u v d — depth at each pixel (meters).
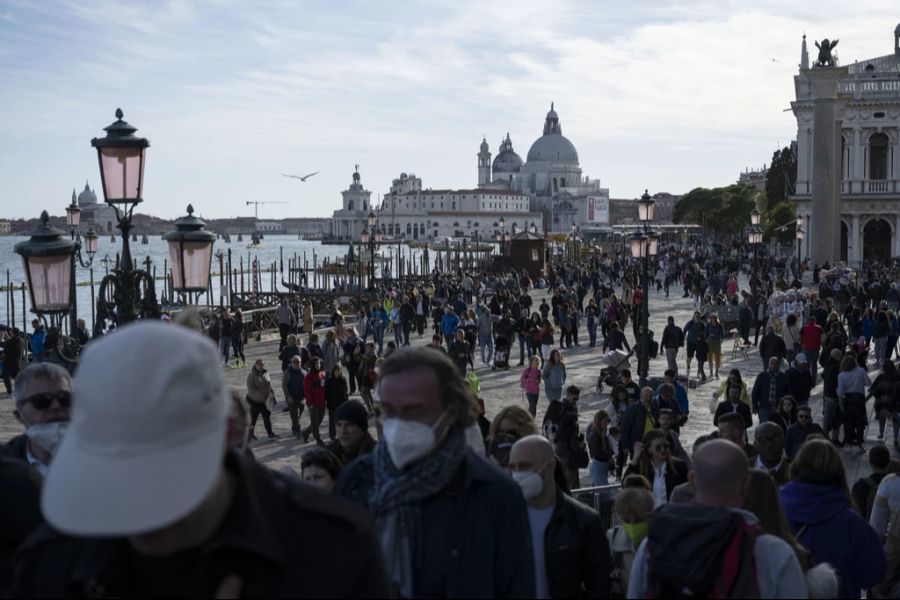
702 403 30.36
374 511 4.79
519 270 92.94
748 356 41.12
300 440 25.14
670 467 12.27
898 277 63.09
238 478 2.88
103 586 2.80
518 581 4.79
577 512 6.50
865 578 7.57
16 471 4.15
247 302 84.25
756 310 44.00
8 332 37.97
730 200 169.12
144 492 2.54
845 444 23.17
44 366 5.95
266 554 2.78
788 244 119.19
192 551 2.83
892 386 23.06
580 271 84.00
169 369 2.59
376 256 131.88
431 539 4.71
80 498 2.53
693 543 4.89
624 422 16.69
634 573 5.19
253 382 24.78
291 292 85.31
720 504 5.30
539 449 6.36
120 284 13.76
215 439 2.69
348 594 2.98
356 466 5.29
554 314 51.69
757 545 4.93
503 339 38.62
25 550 3.02
